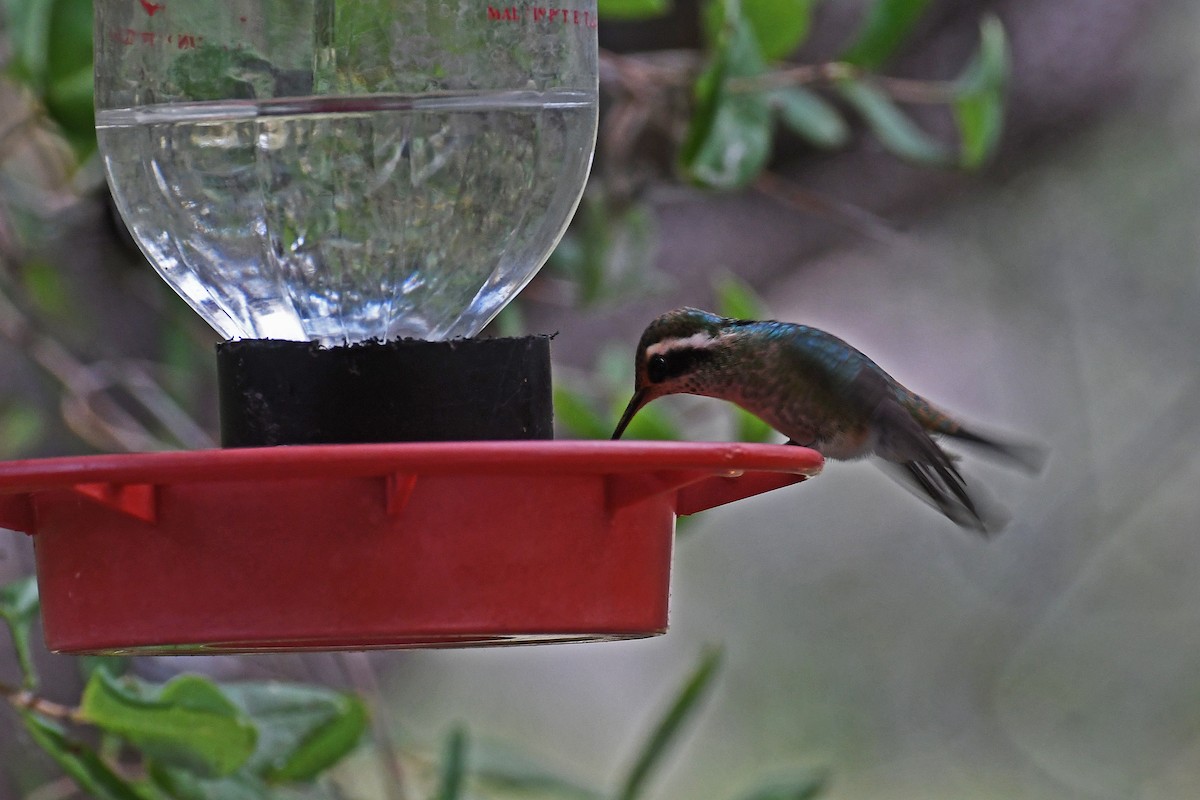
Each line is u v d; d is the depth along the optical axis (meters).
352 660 10.46
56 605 5.99
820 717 16.69
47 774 10.18
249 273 6.83
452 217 6.86
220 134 6.76
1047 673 16.80
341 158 6.76
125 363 11.34
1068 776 16.50
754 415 8.95
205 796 7.88
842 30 12.23
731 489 6.49
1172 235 15.91
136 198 6.89
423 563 5.72
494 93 6.76
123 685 7.74
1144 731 16.58
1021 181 15.65
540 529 5.84
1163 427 16.27
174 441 10.95
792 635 16.78
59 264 11.29
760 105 9.41
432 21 6.70
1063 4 13.15
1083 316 16.11
